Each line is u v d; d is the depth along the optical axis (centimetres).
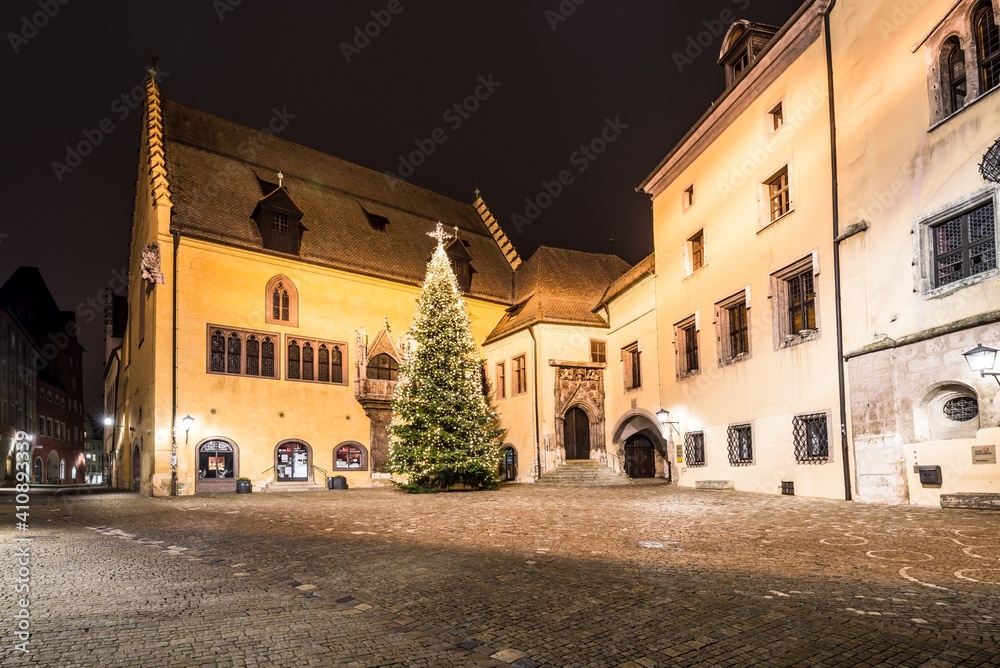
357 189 4144
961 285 1388
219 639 545
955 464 1383
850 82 1742
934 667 441
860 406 1641
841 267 1739
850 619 556
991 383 1302
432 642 534
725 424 2277
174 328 2995
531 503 1872
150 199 3156
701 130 2448
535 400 3319
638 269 3145
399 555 978
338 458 3409
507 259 4506
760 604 614
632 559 872
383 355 3647
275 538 1229
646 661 475
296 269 3400
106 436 6078
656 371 2864
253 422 3159
